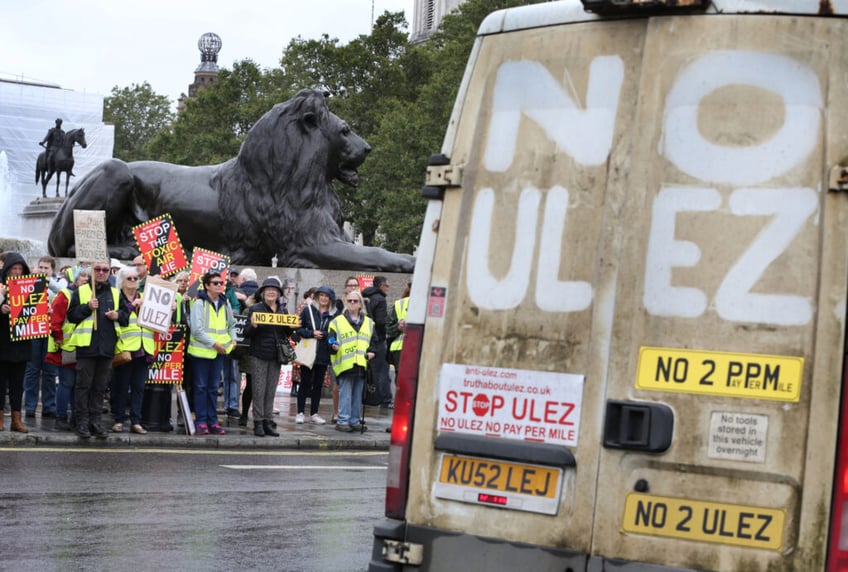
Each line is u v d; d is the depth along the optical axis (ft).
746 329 20.88
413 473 23.45
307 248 107.55
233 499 48.98
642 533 21.33
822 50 20.97
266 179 108.17
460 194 23.48
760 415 20.70
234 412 81.10
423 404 23.48
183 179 111.24
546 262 22.53
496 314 22.91
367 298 94.43
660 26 21.95
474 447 22.85
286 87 298.35
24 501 45.83
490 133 23.34
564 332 22.26
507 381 22.68
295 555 39.01
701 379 21.07
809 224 20.75
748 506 20.68
